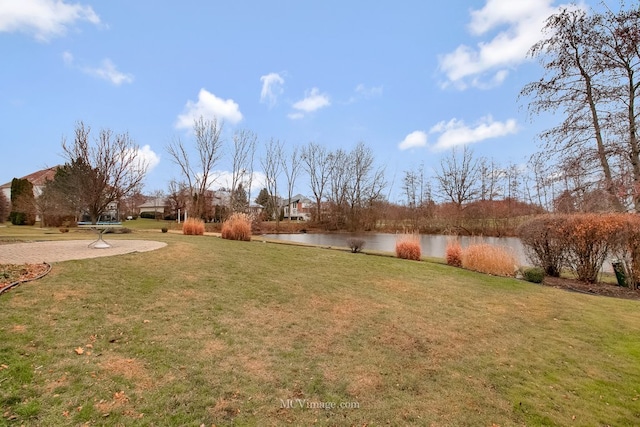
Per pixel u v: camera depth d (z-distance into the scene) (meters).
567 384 3.18
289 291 5.66
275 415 2.39
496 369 3.42
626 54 9.88
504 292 6.86
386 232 39.53
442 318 4.94
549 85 11.09
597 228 8.20
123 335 3.38
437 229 35.59
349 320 4.56
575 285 8.24
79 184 19.03
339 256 9.92
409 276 7.65
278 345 3.57
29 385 2.38
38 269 5.29
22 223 25.58
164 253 7.62
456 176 35.19
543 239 9.20
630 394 3.04
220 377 2.80
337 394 2.74
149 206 59.28
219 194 45.88
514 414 2.63
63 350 2.92
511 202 31.00
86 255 6.97
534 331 4.68
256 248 10.46
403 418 2.48
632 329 4.87
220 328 3.84
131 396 2.41
